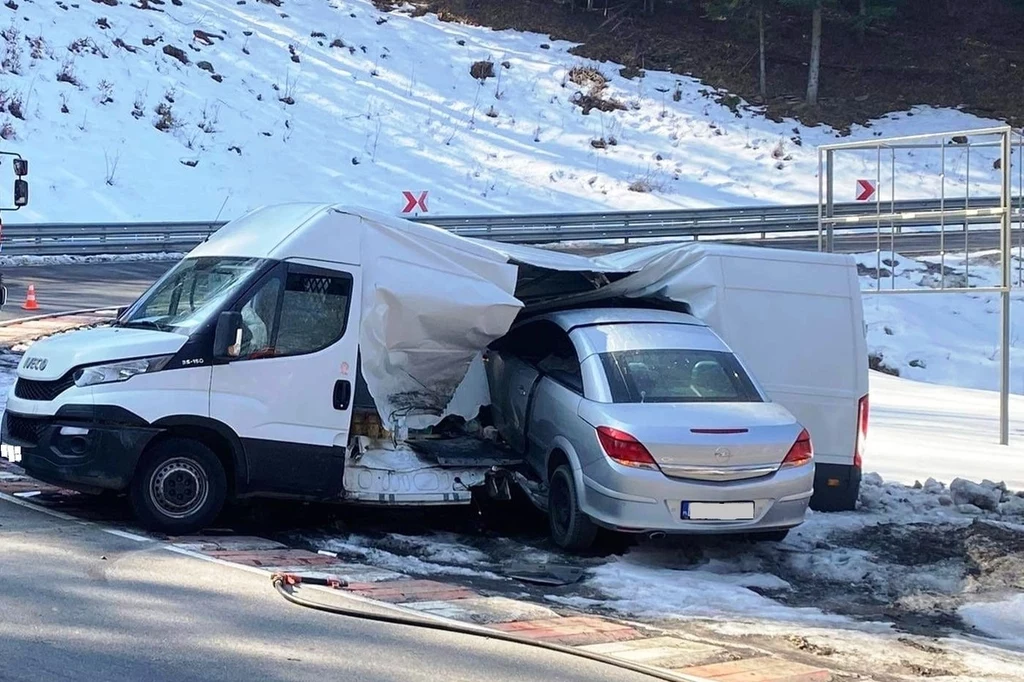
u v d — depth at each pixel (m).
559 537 8.41
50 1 44.69
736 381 8.67
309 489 8.29
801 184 42.16
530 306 10.39
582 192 40.44
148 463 7.84
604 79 49.41
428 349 8.97
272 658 5.46
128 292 23.38
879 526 9.30
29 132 35.41
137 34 44.59
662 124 46.44
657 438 7.80
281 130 41.22
